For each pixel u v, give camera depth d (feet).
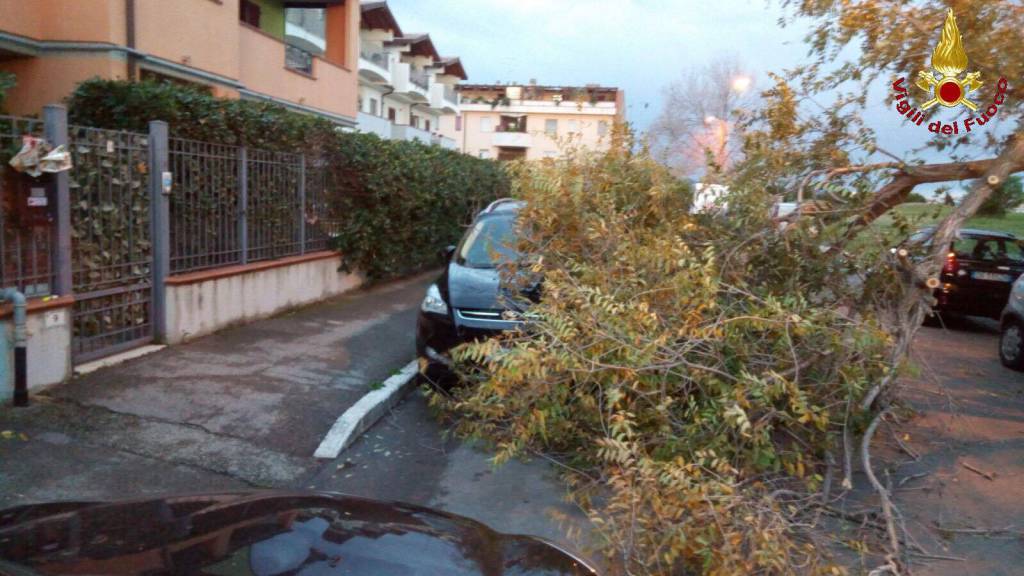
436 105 152.15
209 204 28.91
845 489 17.30
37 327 20.94
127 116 29.48
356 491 17.92
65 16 39.34
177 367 24.48
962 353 37.32
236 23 50.83
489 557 9.39
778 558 11.95
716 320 16.16
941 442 22.68
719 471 13.51
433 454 20.52
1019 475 20.24
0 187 19.99
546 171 20.52
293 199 35.73
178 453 18.65
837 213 20.62
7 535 8.43
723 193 20.85
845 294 20.24
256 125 32.04
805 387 16.84
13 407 19.88
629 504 12.30
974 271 42.50
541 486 18.57
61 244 21.62
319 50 90.84
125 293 25.00
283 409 21.84
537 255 19.99
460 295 24.79
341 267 40.60
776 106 22.70
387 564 8.46
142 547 8.12
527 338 16.17
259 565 7.91
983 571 15.12
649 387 15.79
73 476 16.98
